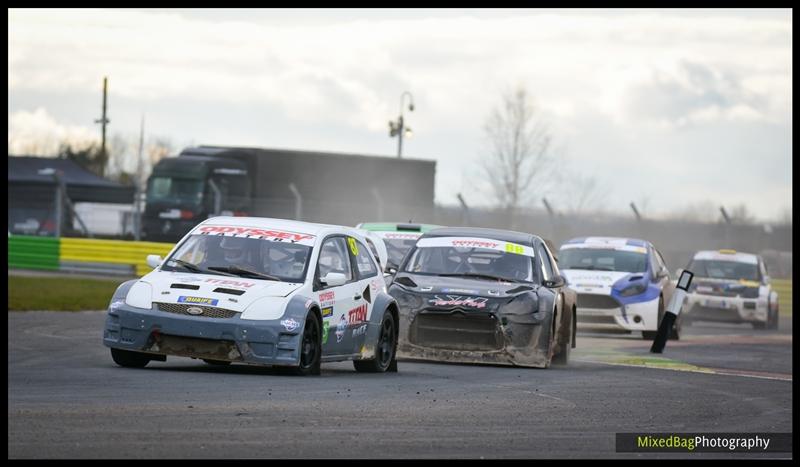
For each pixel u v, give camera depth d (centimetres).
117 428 2980
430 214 14675
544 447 2973
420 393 4025
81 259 13812
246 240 4675
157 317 4309
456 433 3134
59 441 2778
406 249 6912
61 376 4112
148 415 3203
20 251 14150
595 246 8562
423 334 5394
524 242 5900
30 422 3031
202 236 4728
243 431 3008
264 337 4272
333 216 15750
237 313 4300
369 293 4947
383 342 5009
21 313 7694
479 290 5444
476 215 14262
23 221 19962
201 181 15425
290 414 3338
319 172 15688
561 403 3903
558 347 5688
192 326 4275
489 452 2867
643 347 7275
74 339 5969
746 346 7631
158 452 2680
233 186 15462
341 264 4816
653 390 4469
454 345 5366
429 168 16412
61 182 14562
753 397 4356
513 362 5350
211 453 2691
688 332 9450
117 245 13638
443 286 5472
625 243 8600
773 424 3603
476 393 4103
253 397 3681
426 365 5359
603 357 6325
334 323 4619
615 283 8031
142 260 13538
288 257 4603
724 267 10806
